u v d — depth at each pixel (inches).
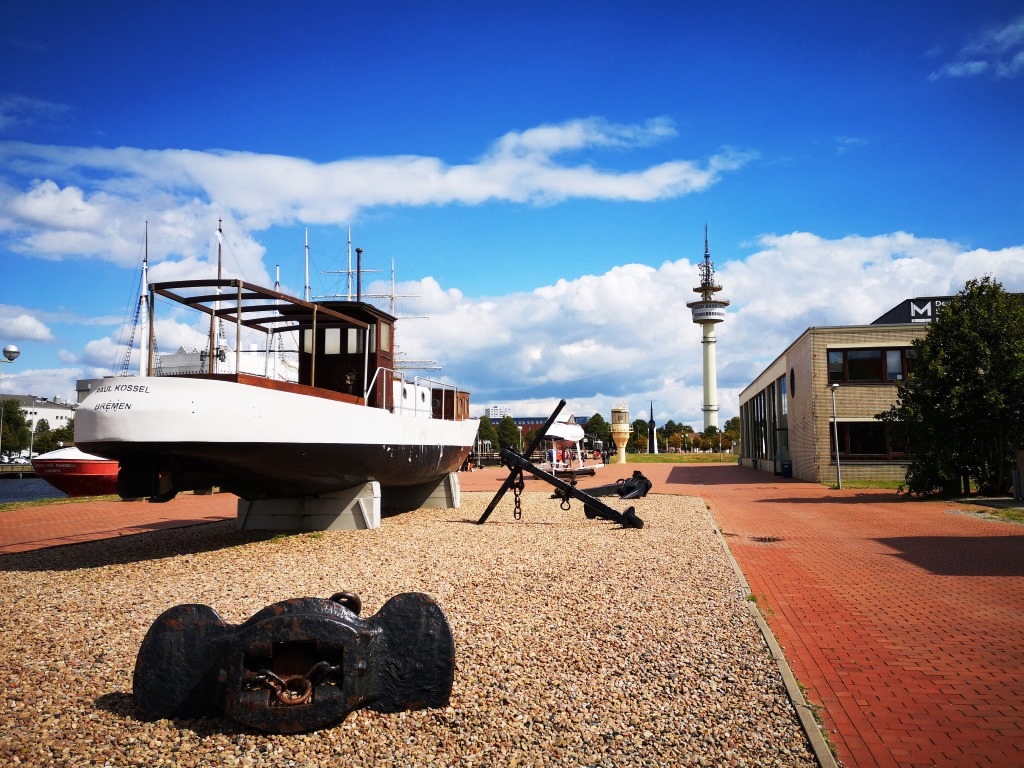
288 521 541.0
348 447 489.7
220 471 449.1
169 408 382.3
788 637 253.3
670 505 761.0
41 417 4399.6
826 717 180.7
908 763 155.4
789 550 464.8
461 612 272.7
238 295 423.8
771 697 188.1
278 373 665.0
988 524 602.5
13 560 432.5
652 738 163.3
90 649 237.1
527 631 246.8
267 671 166.1
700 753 156.3
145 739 164.7
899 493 940.0
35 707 184.7
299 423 442.9
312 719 163.8
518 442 3221.0
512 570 362.6
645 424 4921.3
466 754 155.8
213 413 393.4
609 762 151.9
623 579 340.2
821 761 151.6
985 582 349.1
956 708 186.1
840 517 675.4
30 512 797.9
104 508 847.1
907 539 512.4
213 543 485.1
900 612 288.8
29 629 265.1
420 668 176.4
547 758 153.9
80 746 161.2
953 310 850.8
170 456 412.8
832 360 1216.8
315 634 165.8
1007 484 855.7
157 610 290.5
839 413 1206.9
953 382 827.4
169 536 535.5
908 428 856.3
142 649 176.4
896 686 202.8
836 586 343.0
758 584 349.4
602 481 1334.9
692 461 2861.7
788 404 1502.2
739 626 256.7
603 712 177.2
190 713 174.7
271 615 168.9
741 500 888.9
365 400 546.9
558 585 324.8
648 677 202.1
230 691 165.8
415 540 476.1
